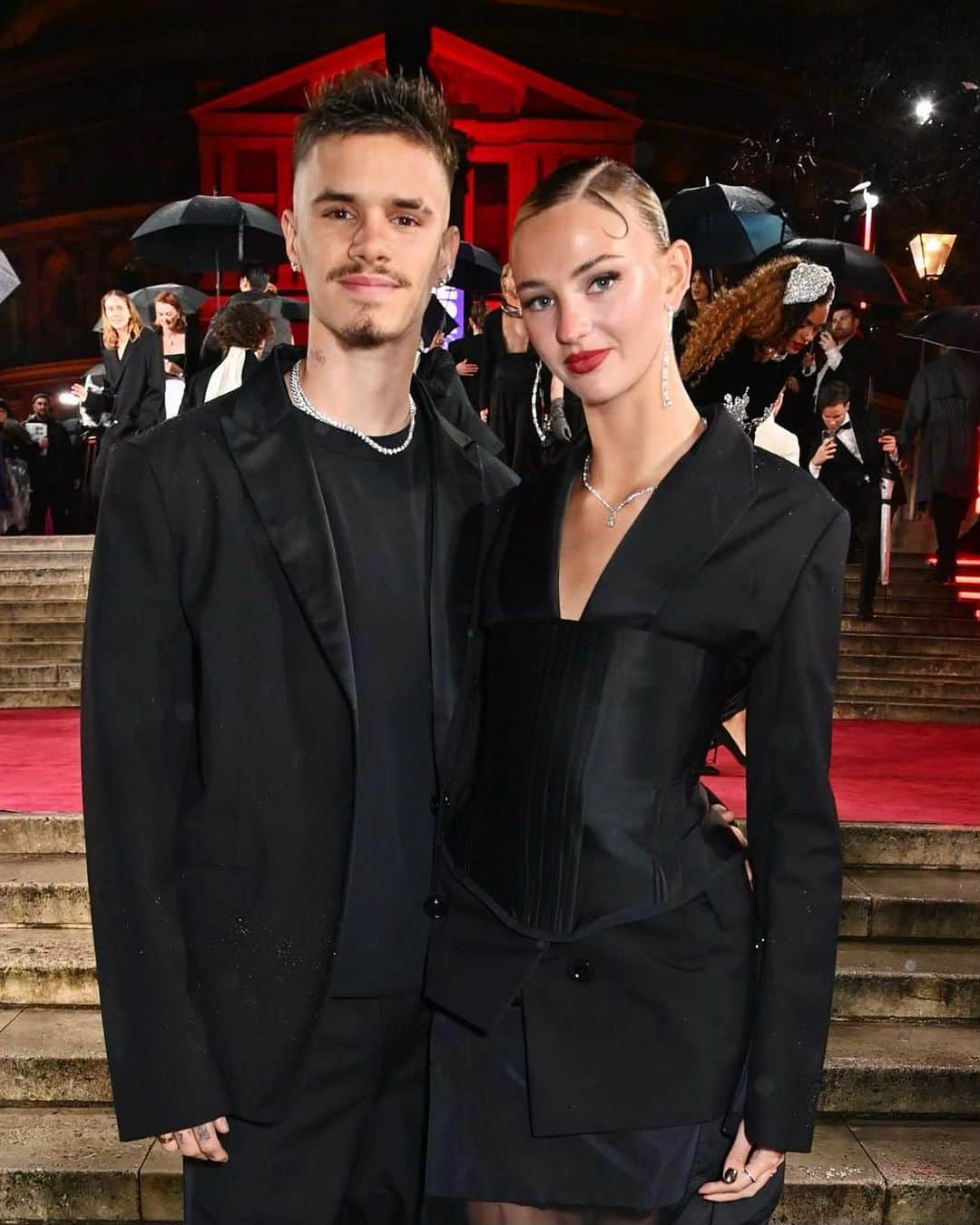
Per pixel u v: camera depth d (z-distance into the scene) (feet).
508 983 5.50
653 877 5.37
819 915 5.45
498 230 113.80
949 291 85.05
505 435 15.66
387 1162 6.40
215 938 5.73
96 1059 10.29
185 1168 6.05
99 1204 9.39
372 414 6.12
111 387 28.81
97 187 121.90
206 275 106.52
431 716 6.08
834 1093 10.33
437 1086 5.79
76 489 40.27
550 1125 5.40
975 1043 10.76
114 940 5.53
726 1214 5.64
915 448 33.22
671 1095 5.34
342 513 6.04
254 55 119.24
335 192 5.77
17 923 11.91
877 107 58.08
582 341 5.38
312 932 5.76
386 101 5.79
